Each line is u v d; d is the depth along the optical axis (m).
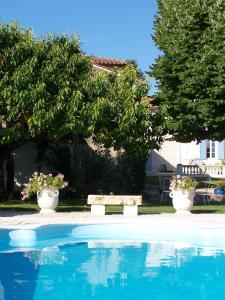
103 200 15.43
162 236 13.27
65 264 9.98
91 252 11.24
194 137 21.98
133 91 17.03
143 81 17.36
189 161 33.78
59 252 11.23
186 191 15.70
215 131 21.33
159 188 23.72
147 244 12.20
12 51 15.92
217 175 29.97
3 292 7.92
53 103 15.89
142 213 15.98
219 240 12.58
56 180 15.91
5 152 19.31
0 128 16.92
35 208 17.34
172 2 21.88
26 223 13.25
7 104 15.91
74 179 21.92
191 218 14.46
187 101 20.50
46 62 15.98
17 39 16.73
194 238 12.90
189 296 7.80
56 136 16.39
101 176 22.08
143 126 16.84
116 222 13.55
